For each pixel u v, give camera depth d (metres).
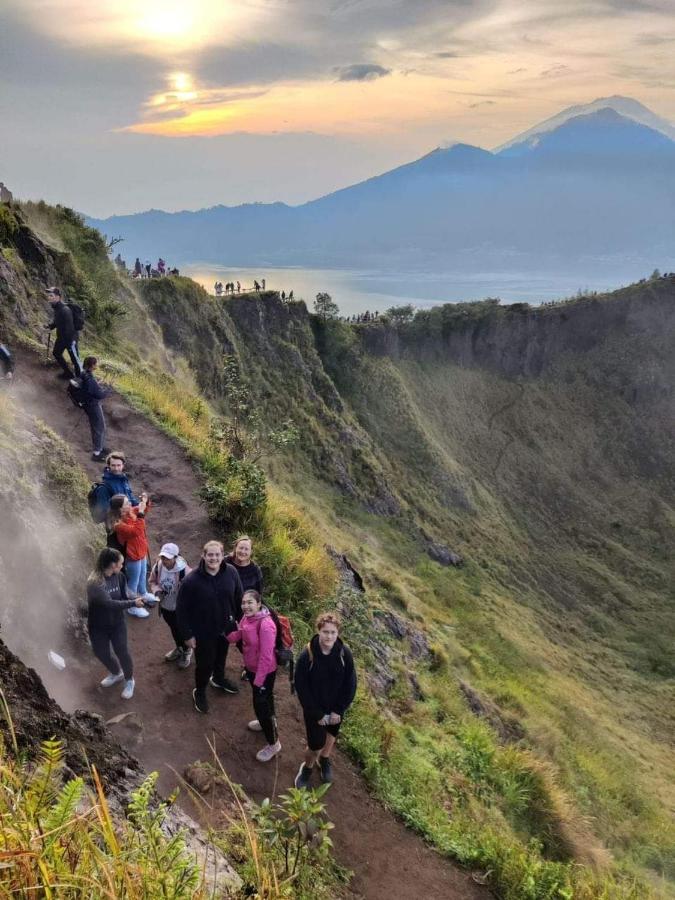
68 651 7.07
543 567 61.34
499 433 76.62
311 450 47.66
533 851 8.15
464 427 74.50
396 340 72.31
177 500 11.78
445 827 7.57
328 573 12.41
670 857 14.54
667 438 81.62
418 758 9.41
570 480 76.25
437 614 29.09
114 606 6.42
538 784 11.09
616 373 84.88
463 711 13.80
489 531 61.12
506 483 72.38
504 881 6.91
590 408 82.62
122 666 6.73
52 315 19.44
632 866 12.78
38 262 20.86
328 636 6.13
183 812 5.02
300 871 4.84
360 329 67.88
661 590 63.84
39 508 8.05
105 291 24.75
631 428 81.94
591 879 8.52
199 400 22.42
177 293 39.62
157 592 7.31
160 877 2.50
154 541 10.52
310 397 52.19
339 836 6.48
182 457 13.33
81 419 13.77
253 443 15.28
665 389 83.31
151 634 8.20
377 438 61.81
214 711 7.20
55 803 2.90
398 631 16.47
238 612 6.92
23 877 2.12
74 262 22.98
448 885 6.50
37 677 4.57
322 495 44.53
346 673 6.29
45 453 9.21
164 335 37.50
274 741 6.71
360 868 6.20
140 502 8.61
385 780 7.77
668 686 42.75
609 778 18.02
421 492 59.56
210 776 6.05
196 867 2.86
